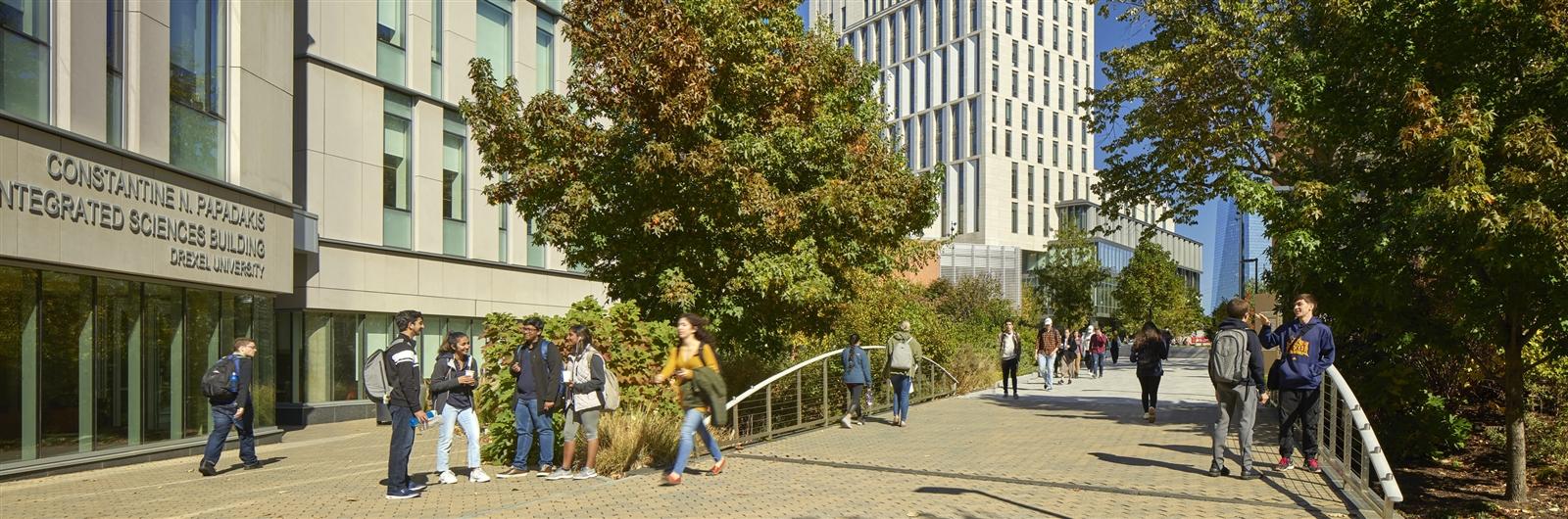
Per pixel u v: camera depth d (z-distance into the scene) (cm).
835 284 1570
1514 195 791
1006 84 9175
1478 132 797
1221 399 932
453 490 909
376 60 2373
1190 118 1734
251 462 1266
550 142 1359
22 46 1221
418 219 2470
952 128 9325
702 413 931
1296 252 916
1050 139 9569
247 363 1231
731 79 1341
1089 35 10150
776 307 1462
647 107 1306
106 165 1334
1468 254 833
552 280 2959
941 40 9500
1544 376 1240
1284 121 1080
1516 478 908
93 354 1348
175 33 1550
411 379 862
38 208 1206
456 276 2578
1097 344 2906
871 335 1991
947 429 1408
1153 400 1491
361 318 2366
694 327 925
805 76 1395
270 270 1773
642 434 1034
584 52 1377
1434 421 1105
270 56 1814
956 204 9244
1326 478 900
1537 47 853
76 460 1286
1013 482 912
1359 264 913
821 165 1410
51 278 1275
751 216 1315
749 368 1466
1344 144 1023
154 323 1482
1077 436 1302
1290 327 955
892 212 1455
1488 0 839
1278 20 1553
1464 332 896
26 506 920
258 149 1761
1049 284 5850
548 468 984
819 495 845
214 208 1591
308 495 897
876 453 1129
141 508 878
